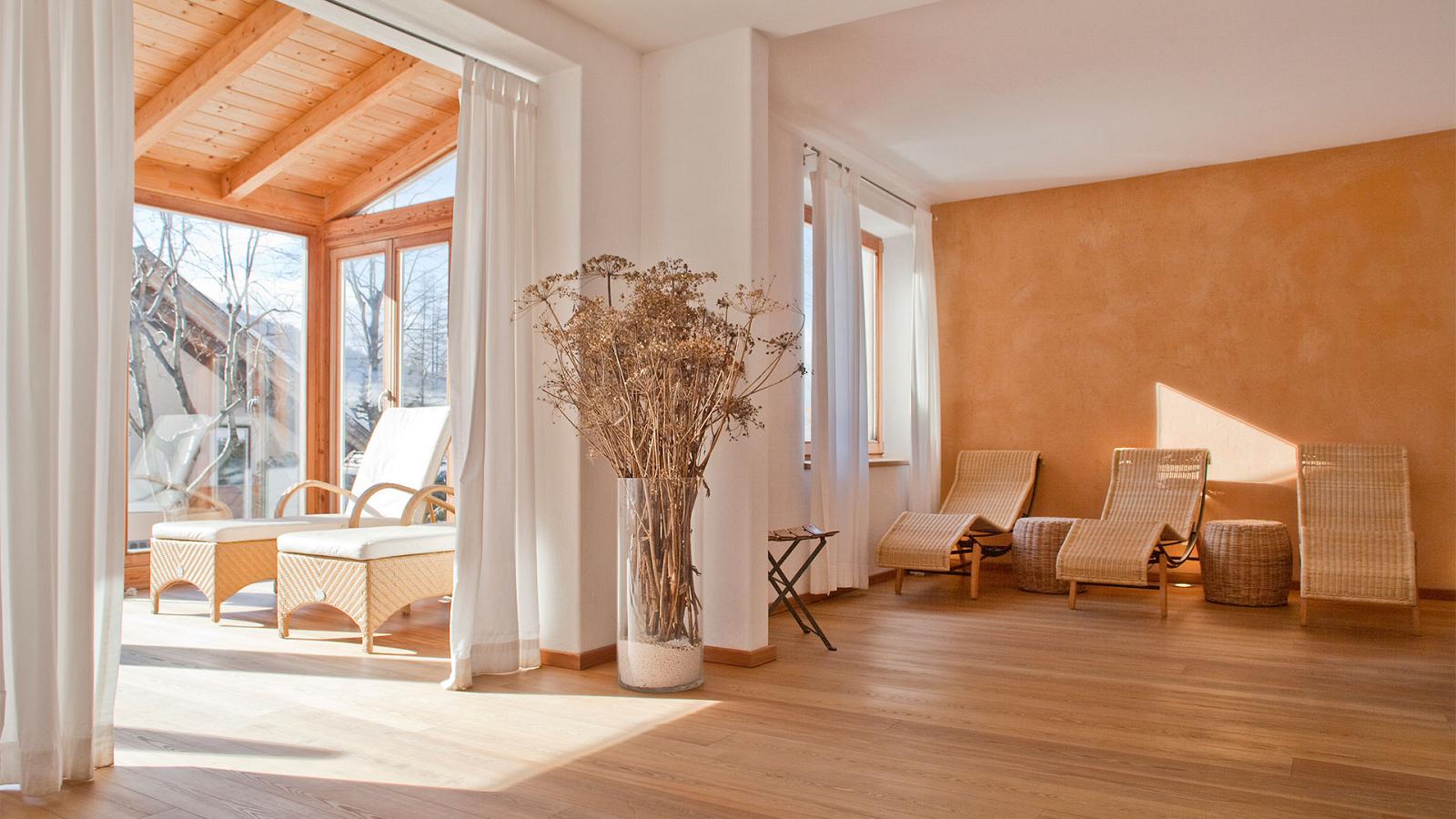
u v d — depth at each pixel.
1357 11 4.27
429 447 5.56
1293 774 2.67
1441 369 5.89
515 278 4.01
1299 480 5.86
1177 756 2.82
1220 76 5.00
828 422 5.70
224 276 6.82
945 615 5.29
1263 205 6.40
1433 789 2.56
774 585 4.77
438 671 3.89
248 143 6.49
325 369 7.34
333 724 3.12
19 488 2.45
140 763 2.74
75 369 2.55
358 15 3.58
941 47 4.64
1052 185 7.00
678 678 3.56
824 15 4.00
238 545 4.96
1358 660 4.16
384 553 4.29
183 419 6.59
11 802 2.43
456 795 2.48
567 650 4.00
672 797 2.46
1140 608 5.58
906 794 2.49
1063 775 2.64
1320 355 6.21
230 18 5.38
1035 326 7.12
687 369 3.54
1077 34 4.49
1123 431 6.80
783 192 5.48
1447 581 5.87
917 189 7.10
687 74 4.28
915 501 6.84
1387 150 6.06
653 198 4.34
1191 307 6.61
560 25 3.95
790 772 2.66
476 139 3.85
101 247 2.63
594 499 4.07
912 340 6.91
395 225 7.00
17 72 2.47
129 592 5.91
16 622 2.45
